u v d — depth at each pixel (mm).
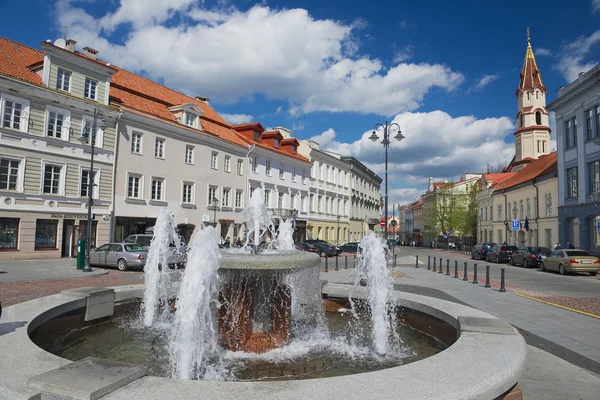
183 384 2936
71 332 5863
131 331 6215
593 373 5418
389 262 29094
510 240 46250
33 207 23641
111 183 27766
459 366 3432
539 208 37969
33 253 23578
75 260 23891
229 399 2703
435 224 70688
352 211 64688
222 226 37688
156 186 31359
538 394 4504
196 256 5133
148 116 30234
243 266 4988
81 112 26188
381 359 5133
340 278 16594
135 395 2742
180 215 33062
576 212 30078
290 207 47594
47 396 2803
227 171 38406
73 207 25625
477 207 63188
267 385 2947
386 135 27938
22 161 23250
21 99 23188
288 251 6301
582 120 29438
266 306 5414
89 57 28781
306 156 51688
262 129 44094
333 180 58875
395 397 2777
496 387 3146
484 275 20922
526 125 59844
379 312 6785
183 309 5051
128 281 15414
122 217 28469
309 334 6195
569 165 31359
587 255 21781
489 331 4566
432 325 6094
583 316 9445
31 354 3611
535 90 59594
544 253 26984
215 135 36812
